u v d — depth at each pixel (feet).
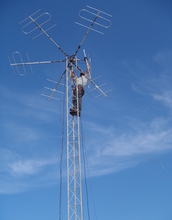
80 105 58.80
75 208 52.08
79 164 54.70
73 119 57.93
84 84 60.08
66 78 59.47
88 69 61.16
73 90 59.47
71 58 60.49
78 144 56.03
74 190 53.06
